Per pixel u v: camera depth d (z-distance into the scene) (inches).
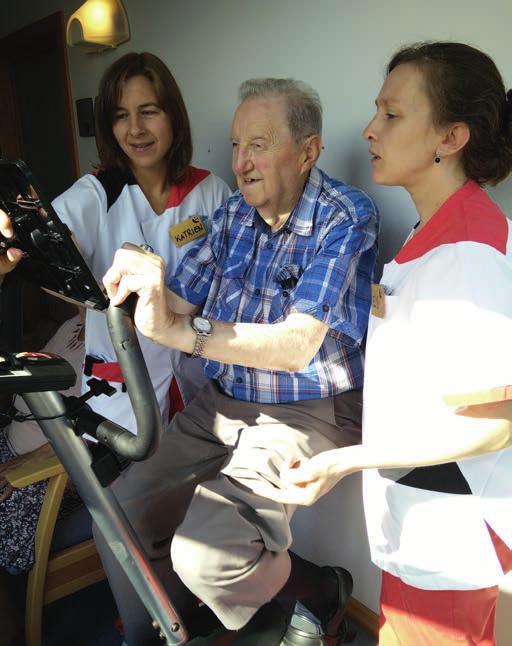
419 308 43.1
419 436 42.1
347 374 61.9
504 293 39.2
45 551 70.2
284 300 60.4
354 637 72.6
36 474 66.2
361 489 69.5
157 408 40.0
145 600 51.1
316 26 72.2
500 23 55.3
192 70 94.0
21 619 76.0
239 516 53.5
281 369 51.8
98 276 74.3
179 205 75.5
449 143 43.9
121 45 108.9
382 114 46.0
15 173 36.8
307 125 56.8
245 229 64.2
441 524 44.8
